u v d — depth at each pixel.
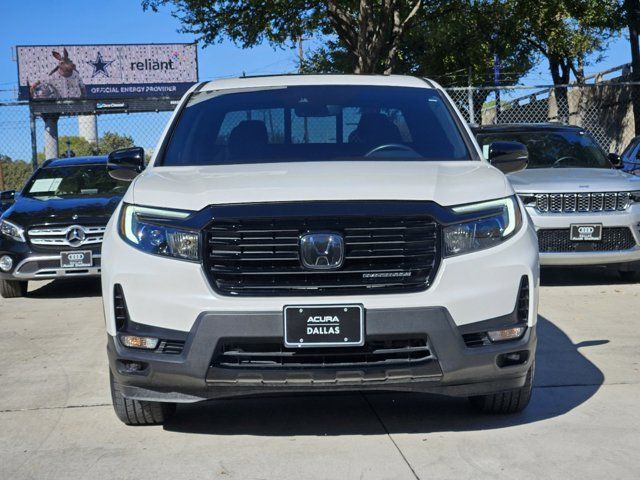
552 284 9.83
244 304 4.02
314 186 4.20
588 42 28.48
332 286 4.04
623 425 4.55
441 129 5.29
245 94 5.59
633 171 12.64
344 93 5.56
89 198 10.45
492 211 4.25
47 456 4.29
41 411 5.11
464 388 4.20
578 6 22.84
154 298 4.12
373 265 4.08
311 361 4.07
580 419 4.67
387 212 4.07
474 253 4.14
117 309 4.28
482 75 29.38
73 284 11.38
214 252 4.10
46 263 9.71
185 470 4.02
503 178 4.55
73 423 4.84
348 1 20.92
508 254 4.21
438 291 4.06
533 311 4.29
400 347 4.09
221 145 5.14
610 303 8.47
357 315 4.00
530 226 4.47
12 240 9.80
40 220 9.80
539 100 23.06
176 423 4.77
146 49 43.16
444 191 4.24
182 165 5.01
